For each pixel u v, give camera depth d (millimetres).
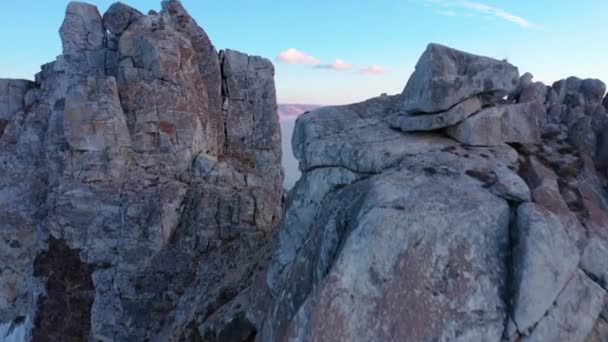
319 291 12094
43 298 33969
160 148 37469
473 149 16688
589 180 16062
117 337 32094
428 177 14648
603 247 13148
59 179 35781
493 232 12656
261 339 18328
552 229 12109
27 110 43094
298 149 20969
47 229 36312
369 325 11602
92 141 34750
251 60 48812
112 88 35938
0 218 39219
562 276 11844
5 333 37406
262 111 48844
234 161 45125
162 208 34625
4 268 39062
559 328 11531
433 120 17047
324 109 21438
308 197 19203
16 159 40844
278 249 20500
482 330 11453
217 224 36438
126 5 40469
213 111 44844
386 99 22484
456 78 16453
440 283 11930
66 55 39062
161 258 34062
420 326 11445
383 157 16500
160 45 38156
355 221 13539
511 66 16594
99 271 33656
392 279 12008
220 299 27750
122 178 35594
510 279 11992
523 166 16109
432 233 12508
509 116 17281
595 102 20281
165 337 30109
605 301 12188
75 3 39250
